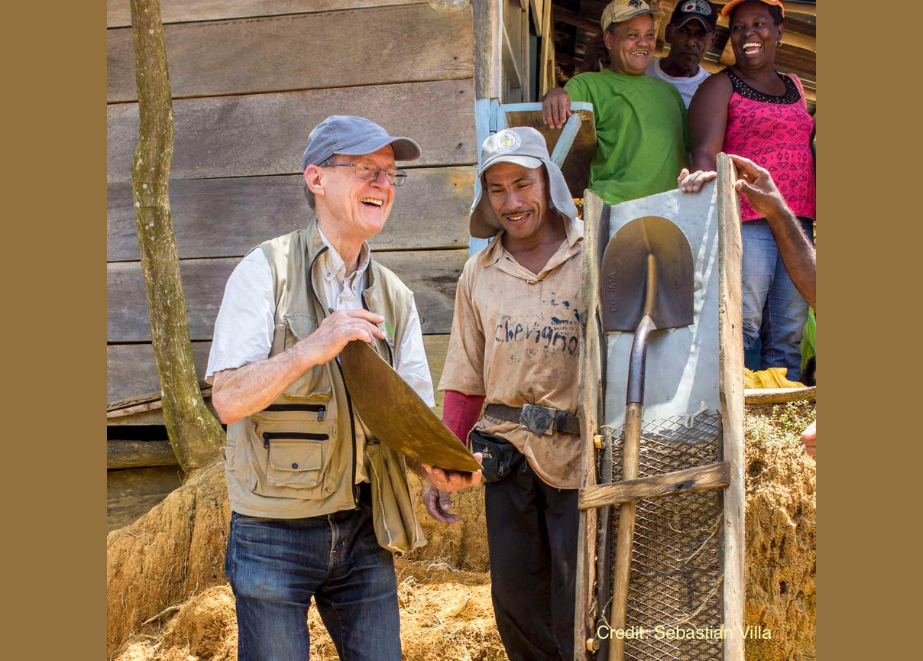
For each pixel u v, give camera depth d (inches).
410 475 169.8
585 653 107.3
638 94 194.9
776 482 140.5
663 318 117.3
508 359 121.9
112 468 188.7
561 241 124.0
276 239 105.7
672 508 112.3
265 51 197.3
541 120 192.4
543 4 306.5
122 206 199.3
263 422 100.7
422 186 189.0
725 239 111.2
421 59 191.5
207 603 146.8
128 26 202.4
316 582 103.3
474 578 157.6
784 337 180.2
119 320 197.5
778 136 178.2
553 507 120.1
